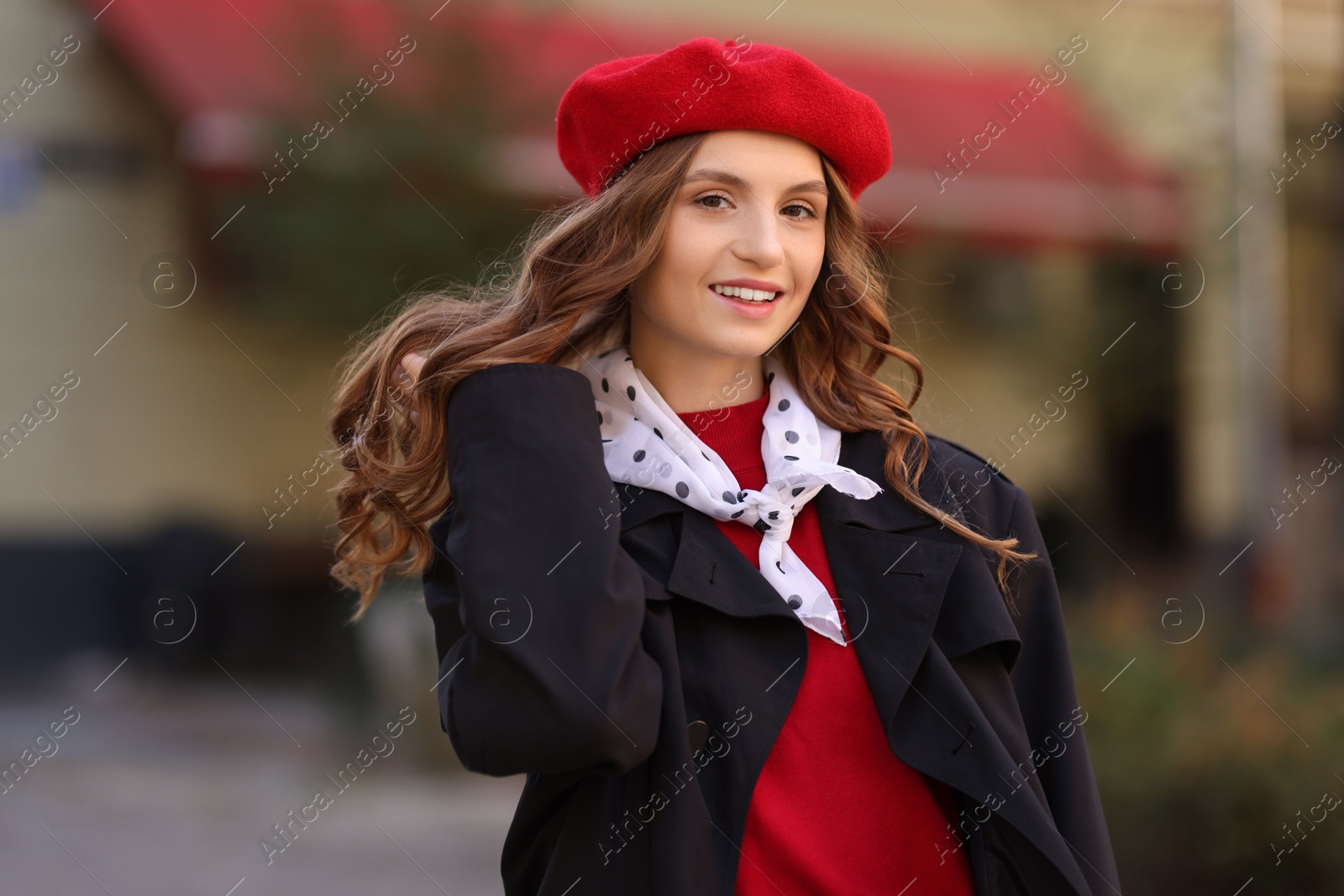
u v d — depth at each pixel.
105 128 16.17
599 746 2.62
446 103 14.10
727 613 2.90
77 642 16.20
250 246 14.58
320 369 16.66
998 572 3.15
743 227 2.96
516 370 2.94
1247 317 14.39
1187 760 6.78
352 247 13.80
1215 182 14.48
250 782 11.70
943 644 3.01
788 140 3.01
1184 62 17.88
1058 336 15.62
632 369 3.18
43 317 16.14
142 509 16.39
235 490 16.66
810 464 3.04
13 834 9.84
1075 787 3.10
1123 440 17.16
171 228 16.33
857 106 3.04
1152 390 15.55
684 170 2.96
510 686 2.64
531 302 3.12
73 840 9.69
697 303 3.00
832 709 2.95
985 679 3.03
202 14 15.53
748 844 2.83
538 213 14.54
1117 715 7.38
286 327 15.95
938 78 18.42
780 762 2.90
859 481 3.02
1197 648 9.83
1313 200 17.92
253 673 16.33
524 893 3.03
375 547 3.52
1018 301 16.61
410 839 9.97
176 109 14.94
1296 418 18.09
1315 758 6.68
